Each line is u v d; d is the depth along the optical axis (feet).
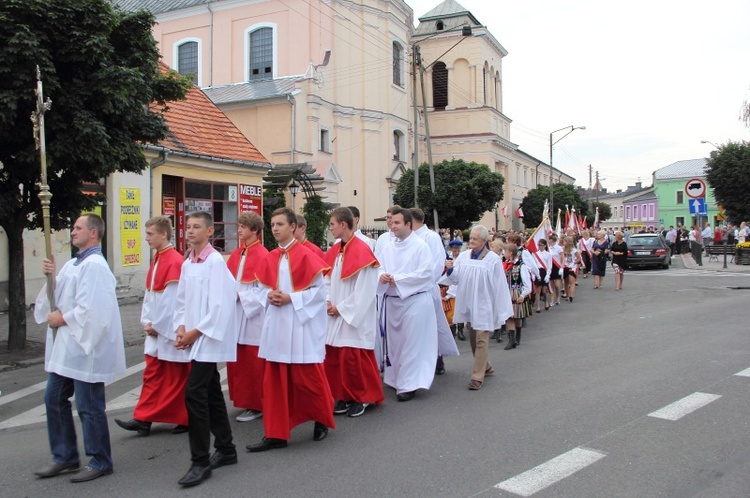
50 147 27.99
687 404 20.94
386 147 115.55
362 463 16.46
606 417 19.79
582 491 14.32
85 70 28.86
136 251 50.11
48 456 17.63
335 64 104.37
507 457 16.57
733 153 115.34
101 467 15.89
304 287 17.76
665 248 87.40
